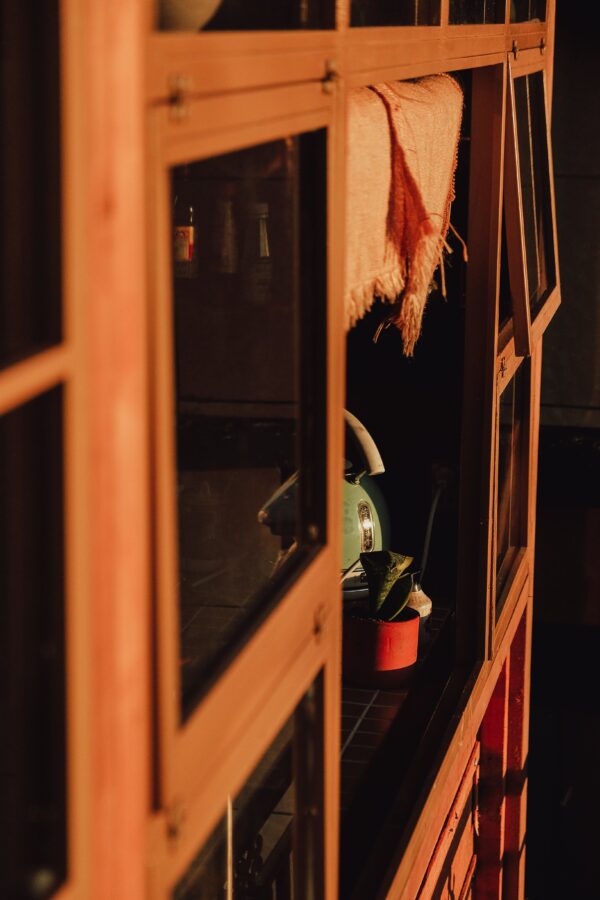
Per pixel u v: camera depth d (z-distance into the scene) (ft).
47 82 2.16
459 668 8.04
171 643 2.73
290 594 3.89
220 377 3.58
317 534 4.33
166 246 2.61
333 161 4.02
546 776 15.64
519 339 8.63
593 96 14.28
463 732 7.44
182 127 2.70
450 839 8.13
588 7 14.08
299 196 3.90
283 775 4.23
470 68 7.35
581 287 14.62
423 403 9.50
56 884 2.33
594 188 14.42
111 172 2.30
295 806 4.36
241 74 3.07
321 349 4.13
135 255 2.39
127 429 2.40
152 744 2.71
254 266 3.64
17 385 2.06
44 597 2.28
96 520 2.35
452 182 6.57
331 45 3.94
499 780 10.10
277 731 4.07
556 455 14.83
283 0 3.59
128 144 2.34
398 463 9.60
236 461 3.68
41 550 2.27
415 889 6.42
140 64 2.35
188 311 3.57
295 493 4.11
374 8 4.83
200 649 3.37
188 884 4.21
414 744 7.13
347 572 7.91
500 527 9.20
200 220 3.55
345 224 4.22
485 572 7.95
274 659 3.72
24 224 2.21
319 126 3.84
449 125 6.36
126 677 2.47
